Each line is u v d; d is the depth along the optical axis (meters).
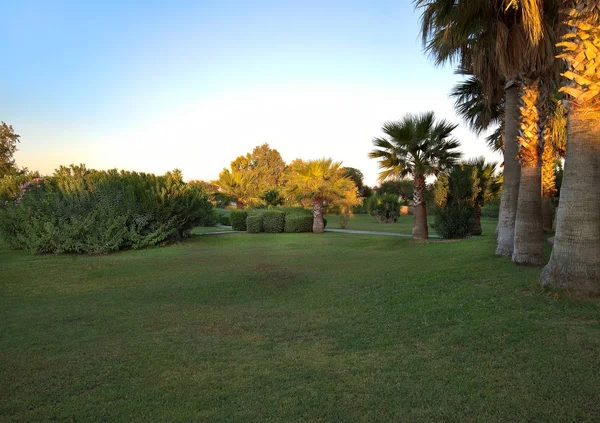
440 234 18.14
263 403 3.25
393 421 2.88
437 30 8.10
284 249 15.84
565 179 5.47
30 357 4.50
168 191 17.50
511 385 3.25
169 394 3.49
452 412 2.93
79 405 3.33
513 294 5.69
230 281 9.21
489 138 17.61
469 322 4.85
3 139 36.50
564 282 5.27
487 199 18.62
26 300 7.61
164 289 8.48
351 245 17.06
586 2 5.12
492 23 8.10
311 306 6.66
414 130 15.82
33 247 14.22
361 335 4.93
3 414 3.21
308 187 23.44
